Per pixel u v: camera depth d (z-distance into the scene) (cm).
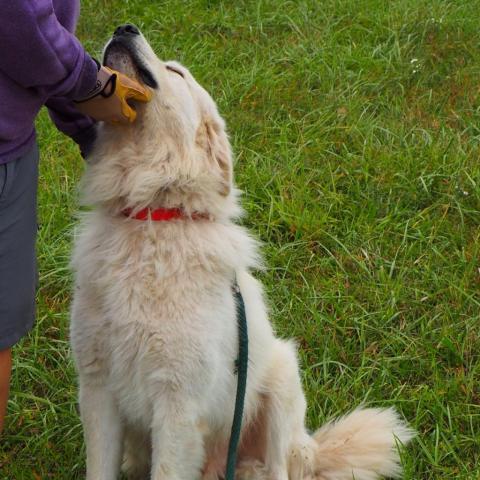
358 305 543
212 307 375
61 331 525
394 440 443
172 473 381
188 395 376
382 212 638
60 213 603
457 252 586
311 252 596
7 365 379
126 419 404
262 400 437
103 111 363
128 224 384
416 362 508
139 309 368
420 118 751
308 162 684
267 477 439
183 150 382
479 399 485
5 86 328
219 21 907
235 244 395
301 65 817
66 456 450
